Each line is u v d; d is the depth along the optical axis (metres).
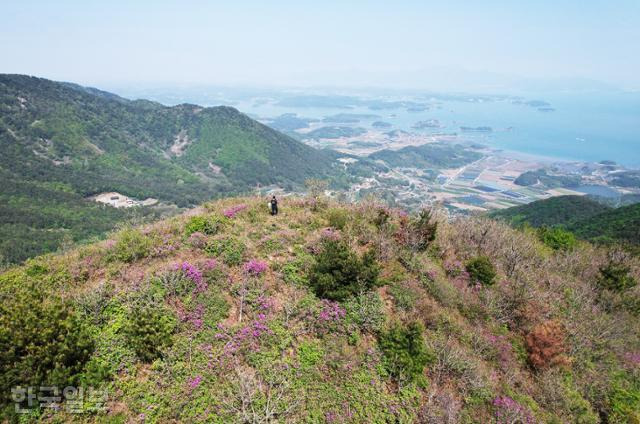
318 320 10.86
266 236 14.05
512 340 13.43
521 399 10.97
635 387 13.16
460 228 20.56
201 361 8.94
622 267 19.56
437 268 15.59
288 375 9.28
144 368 8.71
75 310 9.41
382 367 10.10
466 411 9.86
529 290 16.05
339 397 9.12
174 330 9.53
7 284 10.63
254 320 10.34
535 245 23.02
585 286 18.48
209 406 8.10
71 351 7.95
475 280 15.79
